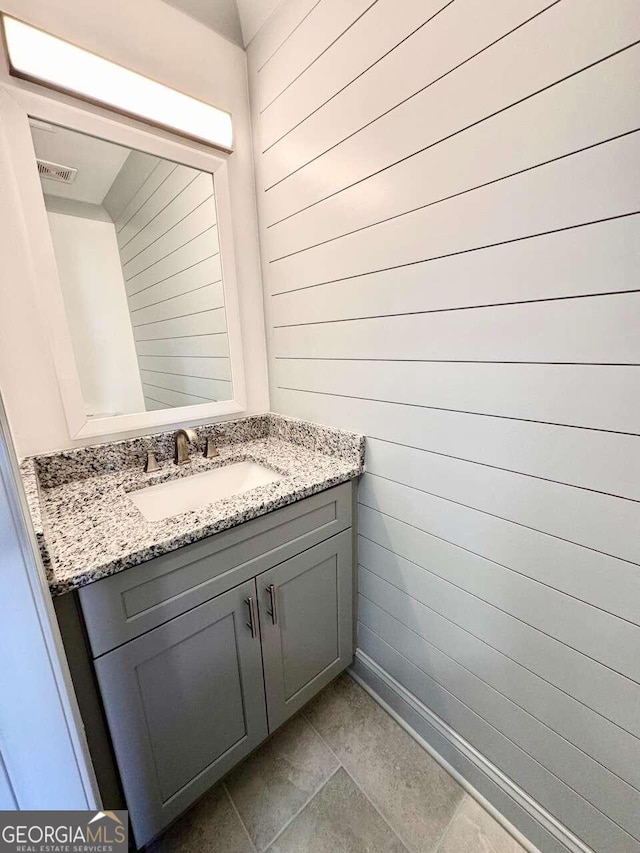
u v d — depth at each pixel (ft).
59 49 3.08
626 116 1.89
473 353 2.81
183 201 4.12
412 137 2.86
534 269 2.37
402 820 3.33
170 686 2.82
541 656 2.81
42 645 1.62
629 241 1.98
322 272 3.94
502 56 2.28
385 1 2.82
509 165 2.37
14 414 3.37
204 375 4.62
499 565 2.95
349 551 4.19
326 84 3.42
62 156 3.33
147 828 2.86
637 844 2.52
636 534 2.20
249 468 4.53
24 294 3.29
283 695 3.76
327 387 4.25
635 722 2.39
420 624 3.75
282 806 3.44
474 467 2.97
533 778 3.04
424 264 2.99
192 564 2.80
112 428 3.96
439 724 3.76
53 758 1.77
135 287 3.93
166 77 3.72
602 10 1.87
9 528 1.45
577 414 2.33
